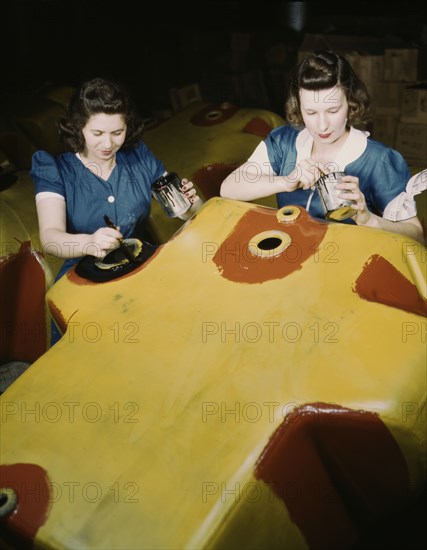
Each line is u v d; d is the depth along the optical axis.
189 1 8.05
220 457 1.55
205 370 1.72
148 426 1.64
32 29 7.57
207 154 3.53
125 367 1.78
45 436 1.68
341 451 1.68
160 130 3.75
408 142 4.69
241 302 1.85
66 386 1.79
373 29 6.60
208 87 6.62
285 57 6.32
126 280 2.04
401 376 1.65
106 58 7.57
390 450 1.65
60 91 4.02
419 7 7.00
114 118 2.31
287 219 2.06
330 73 2.16
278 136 2.46
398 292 1.87
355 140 2.32
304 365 1.67
